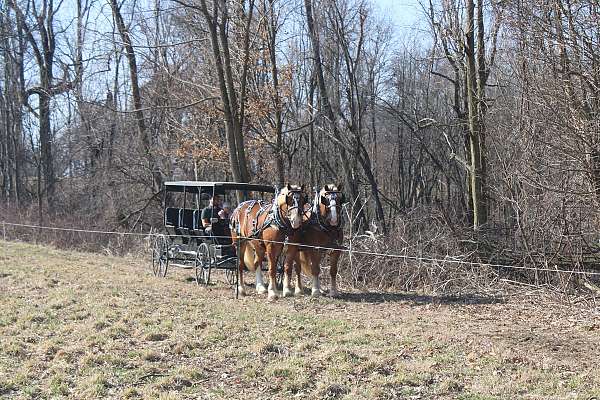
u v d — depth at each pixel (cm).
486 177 1822
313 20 2491
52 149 3603
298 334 1028
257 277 1445
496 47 1834
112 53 2470
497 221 1702
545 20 1299
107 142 3066
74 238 2552
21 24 3562
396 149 3594
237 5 2250
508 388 758
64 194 3158
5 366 868
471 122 1839
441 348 942
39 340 998
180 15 2583
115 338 1005
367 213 2823
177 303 1280
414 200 3228
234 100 2073
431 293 1490
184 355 920
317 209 1396
